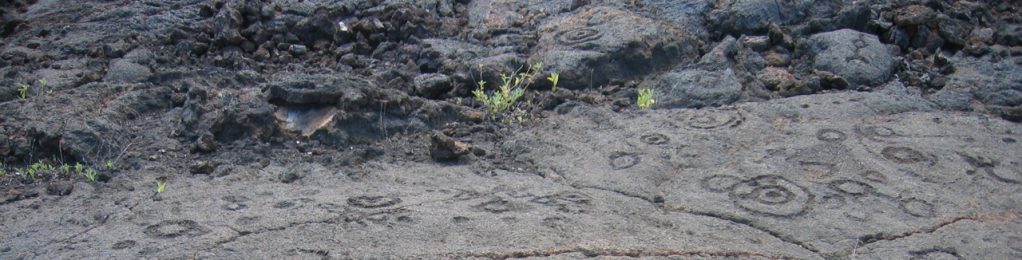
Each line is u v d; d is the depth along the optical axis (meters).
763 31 6.32
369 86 5.32
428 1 6.77
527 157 4.95
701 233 4.04
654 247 3.88
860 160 4.71
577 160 4.86
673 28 6.25
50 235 4.11
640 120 5.33
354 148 5.08
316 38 6.64
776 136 5.03
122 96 5.48
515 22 6.57
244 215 4.24
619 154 4.89
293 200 4.43
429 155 4.99
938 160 4.71
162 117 5.43
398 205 4.34
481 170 4.80
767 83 5.78
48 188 4.61
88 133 5.04
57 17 7.18
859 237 3.99
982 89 5.77
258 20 6.63
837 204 4.29
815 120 5.23
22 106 5.43
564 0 6.77
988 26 6.82
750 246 3.91
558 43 6.11
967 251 3.88
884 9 6.70
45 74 6.02
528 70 5.91
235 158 4.95
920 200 4.33
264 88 5.52
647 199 4.41
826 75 5.78
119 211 4.33
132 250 3.92
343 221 4.16
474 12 6.84
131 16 6.99
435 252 3.84
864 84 5.84
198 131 5.20
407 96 5.37
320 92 5.29
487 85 5.82
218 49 6.46
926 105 5.50
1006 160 4.75
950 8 6.78
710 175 4.62
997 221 4.17
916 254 3.85
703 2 6.49
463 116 5.43
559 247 3.88
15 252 3.95
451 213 4.22
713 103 5.54
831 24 6.39
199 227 4.13
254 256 3.84
